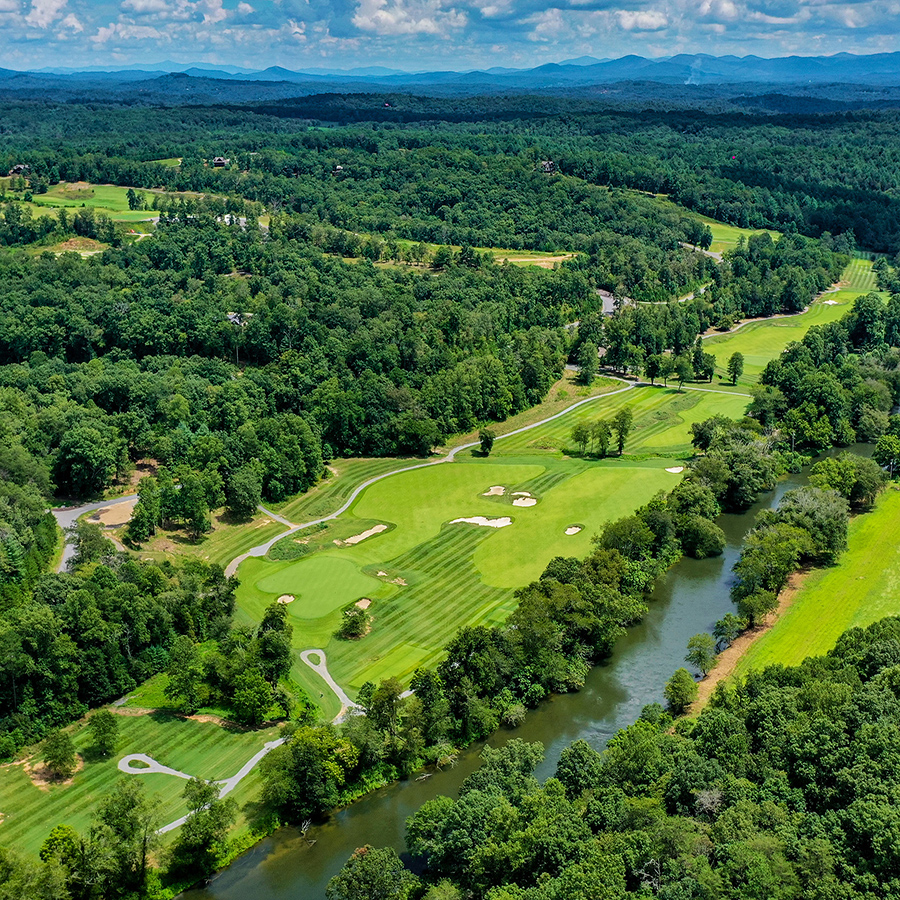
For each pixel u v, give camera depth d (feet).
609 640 417.28
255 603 457.27
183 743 353.92
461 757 356.18
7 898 256.32
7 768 335.67
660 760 309.22
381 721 350.02
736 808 281.33
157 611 402.72
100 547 459.32
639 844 271.49
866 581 469.57
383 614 446.19
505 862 274.36
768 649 412.57
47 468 542.16
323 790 326.24
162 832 306.35
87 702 374.43
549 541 520.83
